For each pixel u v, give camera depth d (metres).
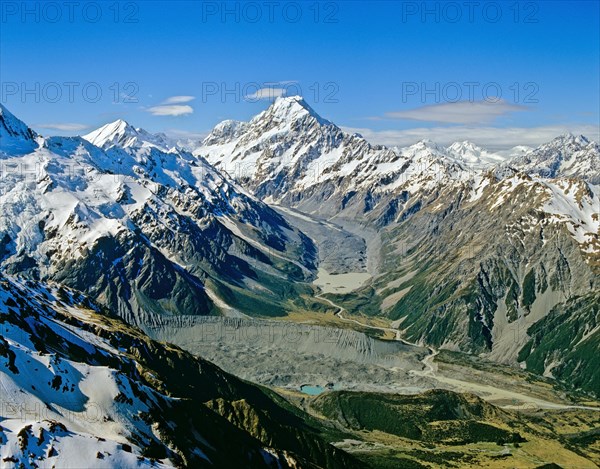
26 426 167.00
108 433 189.62
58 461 163.62
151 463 178.75
